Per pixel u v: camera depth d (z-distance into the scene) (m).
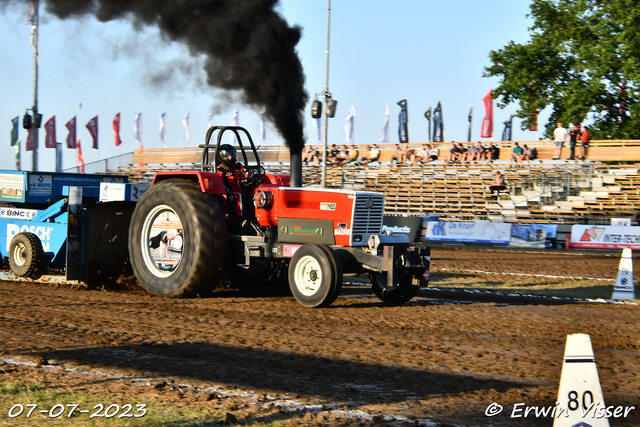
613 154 44.22
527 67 50.34
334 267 12.45
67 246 15.07
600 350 9.80
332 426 6.10
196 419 6.11
